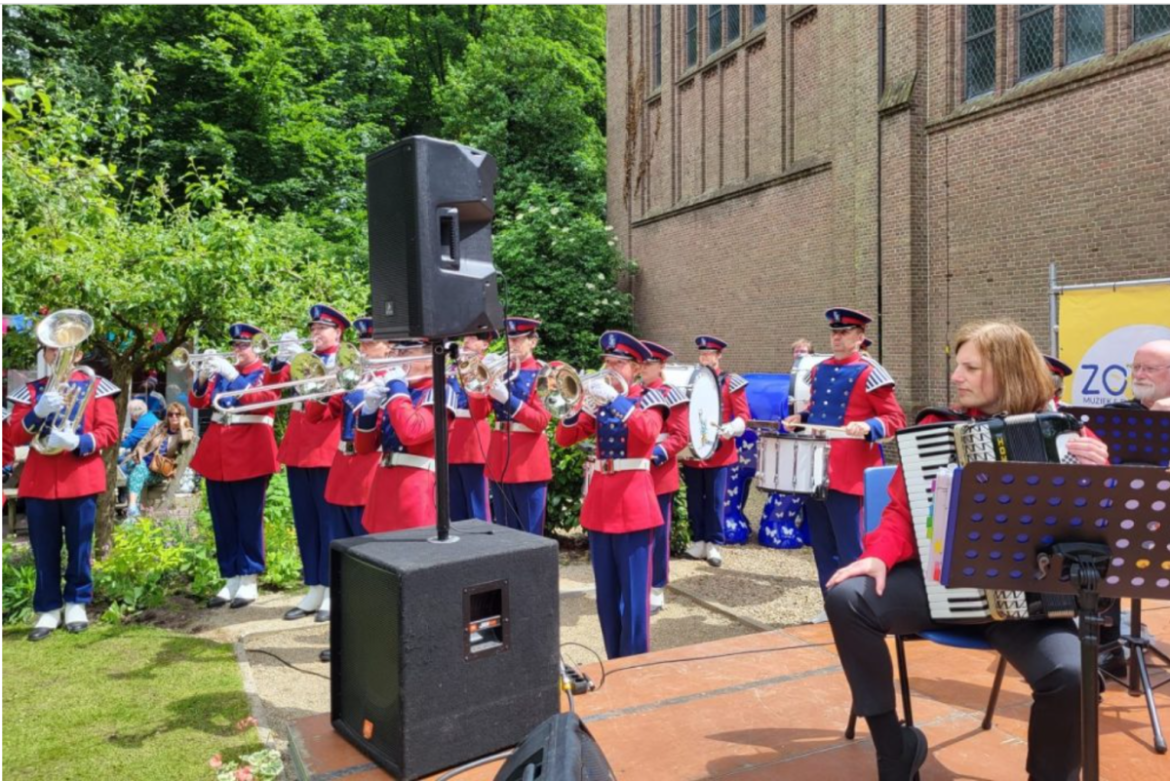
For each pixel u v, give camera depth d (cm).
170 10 2223
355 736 349
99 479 623
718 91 1842
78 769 405
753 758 346
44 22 1998
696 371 644
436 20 3284
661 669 446
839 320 607
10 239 666
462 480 698
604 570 512
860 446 583
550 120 2662
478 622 337
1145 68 1016
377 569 329
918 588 297
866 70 1398
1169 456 366
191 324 787
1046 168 1144
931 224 1321
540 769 198
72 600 623
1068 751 268
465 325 351
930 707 393
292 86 2384
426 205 340
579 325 2167
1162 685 405
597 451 514
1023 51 1202
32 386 614
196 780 395
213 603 686
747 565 834
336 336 631
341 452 600
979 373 294
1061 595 274
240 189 2214
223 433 672
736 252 1789
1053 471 236
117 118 930
